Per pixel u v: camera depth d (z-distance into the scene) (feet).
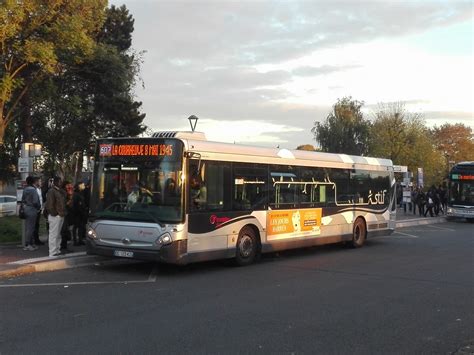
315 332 21.54
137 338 20.20
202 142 36.58
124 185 35.91
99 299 27.30
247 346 19.40
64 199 39.29
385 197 59.77
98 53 77.92
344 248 54.29
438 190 111.65
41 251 41.37
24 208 41.96
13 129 83.87
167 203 34.53
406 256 47.70
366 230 56.18
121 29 104.58
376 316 24.49
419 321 23.72
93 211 36.73
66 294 28.45
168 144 34.96
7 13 47.93
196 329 21.63
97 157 37.17
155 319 23.20
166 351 18.63
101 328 21.58
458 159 285.02
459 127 290.76
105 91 87.51
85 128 92.58
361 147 201.57
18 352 18.37
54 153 93.09
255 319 23.48
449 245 57.88
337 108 208.23
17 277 33.27
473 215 98.37
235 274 36.17
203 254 36.17
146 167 35.37
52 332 20.92
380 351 19.13
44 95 67.56
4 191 123.24
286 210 44.57
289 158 45.29
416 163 191.21
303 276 35.63
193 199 35.35
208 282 32.86
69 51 60.18
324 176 49.83
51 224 38.78
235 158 39.32
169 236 33.96
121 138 36.42
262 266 40.22
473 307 26.78
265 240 42.19
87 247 36.81
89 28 58.44
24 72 61.67
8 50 53.72
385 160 60.54
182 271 37.11
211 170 37.11
